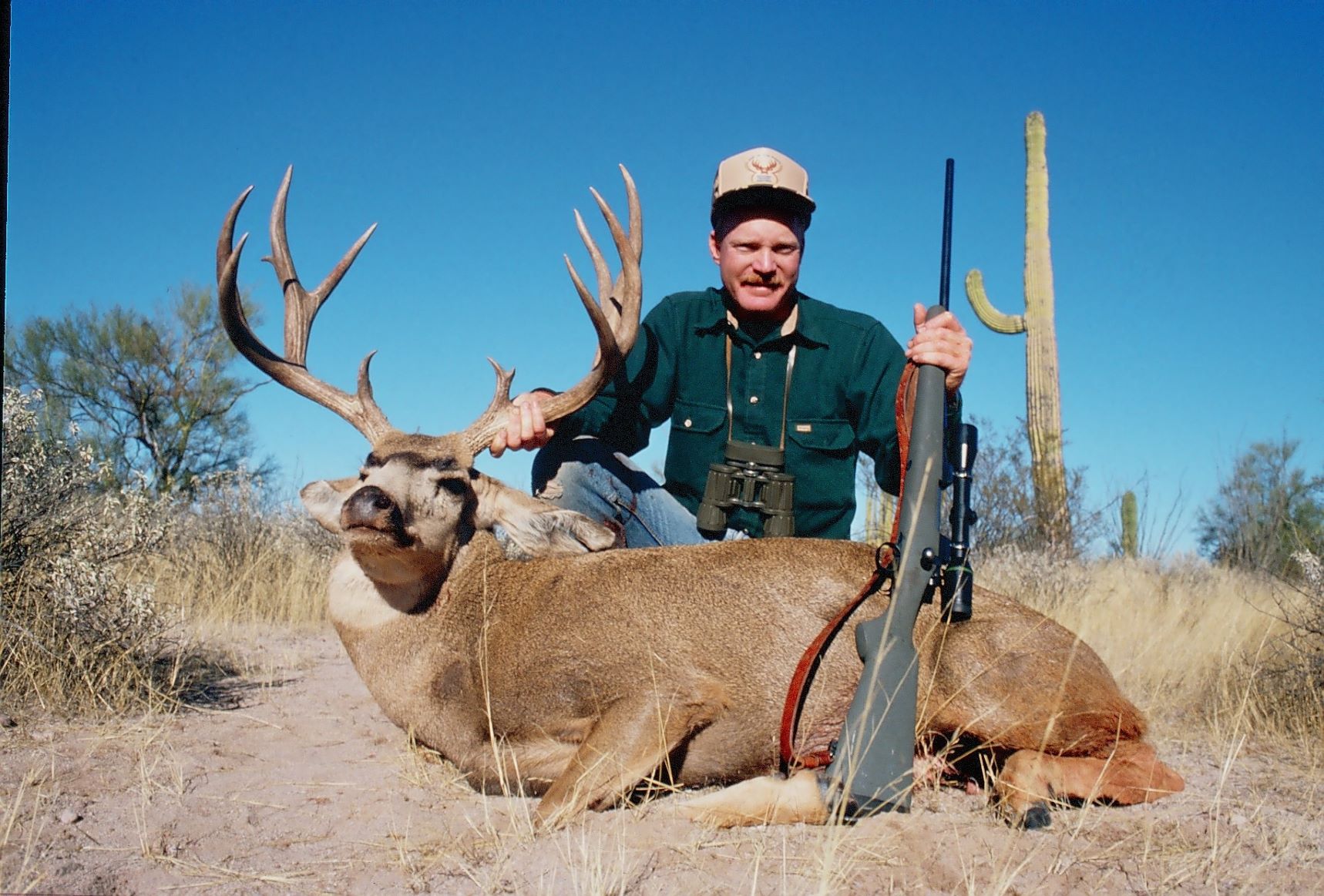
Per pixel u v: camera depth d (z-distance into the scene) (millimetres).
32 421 6688
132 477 8578
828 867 3115
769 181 5656
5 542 6141
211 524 10719
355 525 4539
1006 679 4348
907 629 3957
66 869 3373
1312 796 4496
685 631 4496
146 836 3721
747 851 3633
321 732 5387
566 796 4090
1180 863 3590
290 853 3660
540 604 4707
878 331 5859
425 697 4715
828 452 5863
